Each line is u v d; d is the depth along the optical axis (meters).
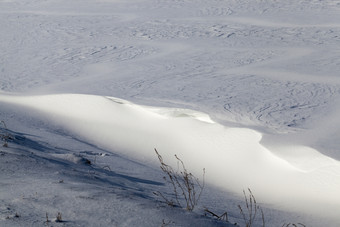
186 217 3.04
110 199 3.27
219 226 3.02
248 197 6.33
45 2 36.62
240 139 8.54
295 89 13.04
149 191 4.90
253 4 31.20
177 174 7.31
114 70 16.72
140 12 30.67
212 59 17.84
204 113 10.30
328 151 7.16
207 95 12.54
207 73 15.60
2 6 35.34
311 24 24.28
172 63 17.47
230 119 10.01
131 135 9.70
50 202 3.12
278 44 20.11
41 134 9.25
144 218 2.90
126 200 3.29
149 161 8.41
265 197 6.44
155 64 17.41
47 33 24.72
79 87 14.23
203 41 21.39
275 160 7.29
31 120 10.71
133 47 20.81
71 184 3.75
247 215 4.79
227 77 14.90
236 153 8.08
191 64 17.14
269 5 30.50
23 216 2.81
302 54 18.03
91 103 11.45
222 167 7.75
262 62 17.00
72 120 10.87
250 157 7.82
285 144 7.77
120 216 2.91
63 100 11.94
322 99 11.84
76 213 2.92
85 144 8.93
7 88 14.48
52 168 4.56
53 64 18.11
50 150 7.38
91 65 17.75
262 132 8.62
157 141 9.21
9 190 3.43
